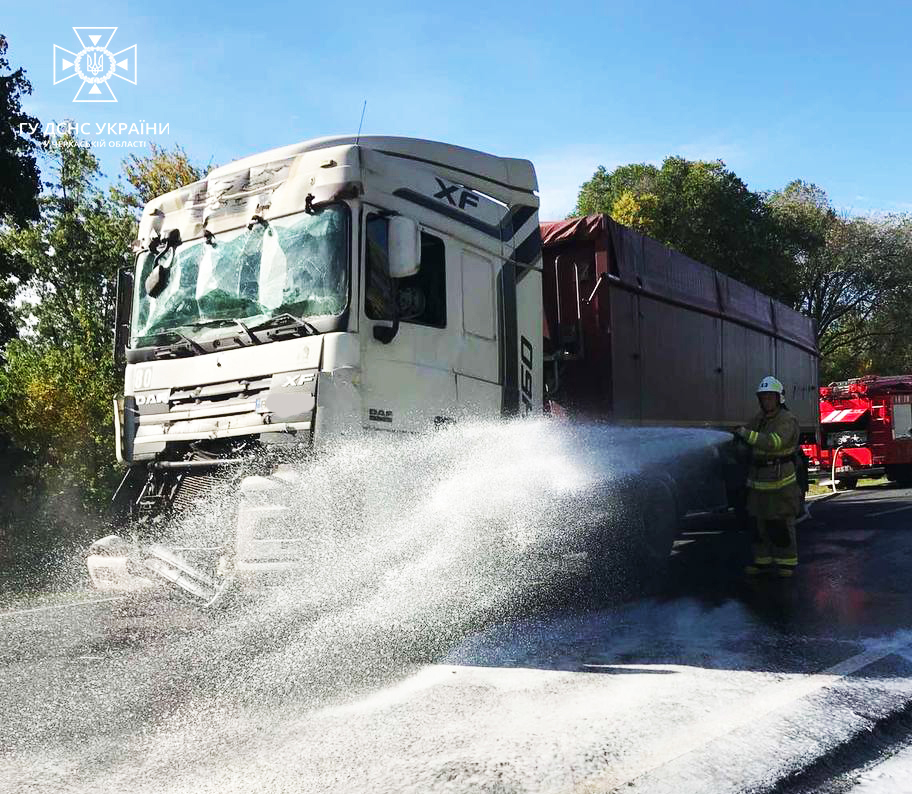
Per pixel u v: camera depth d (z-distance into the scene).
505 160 7.35
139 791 3.55
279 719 4.39
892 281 41.81
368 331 5.67
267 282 5.95
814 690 4.60
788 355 14.11
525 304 7.35
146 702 4.73
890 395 19.62
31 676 5.25
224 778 3.66
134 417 6.45
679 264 9.93
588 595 7.20
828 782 3.58
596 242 8.16
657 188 34.78
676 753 3.75
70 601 7.77
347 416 5.46
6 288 15.25
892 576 7.99
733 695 4.55
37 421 14.32
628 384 8.48
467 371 6.55
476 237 6.80
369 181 5.84
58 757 3.96
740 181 36.22
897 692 4.59
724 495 10.27
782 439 8.10
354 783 3.54
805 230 40.16
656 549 8.25
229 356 5.98
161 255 6.66
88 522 10.11
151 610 6.16
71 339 16.34
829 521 12.54
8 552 9.63
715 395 10.82
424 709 4.45
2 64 11.98
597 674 5.04
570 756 3.74
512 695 4.65
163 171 18.31
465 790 3.43
